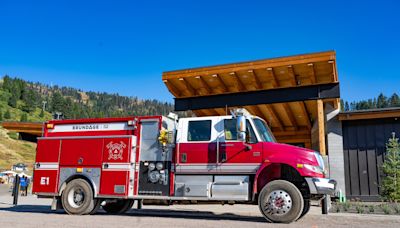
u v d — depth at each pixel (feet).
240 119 29.32
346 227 25.85
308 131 82.69
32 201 58.75
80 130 35.88
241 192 29.35
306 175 28.27
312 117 76.28
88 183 34.01
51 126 36.88
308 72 56.54
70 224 26.55
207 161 30.83
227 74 57.57
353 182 59.21
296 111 71.61
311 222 29.09
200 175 31.09
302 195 30.25
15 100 598.34
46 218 30.71
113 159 33.47
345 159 60.29
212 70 57.41
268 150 29.58
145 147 33.30
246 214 37.14
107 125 35.06
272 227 25.17
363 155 59.41
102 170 33.65
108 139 34.12
